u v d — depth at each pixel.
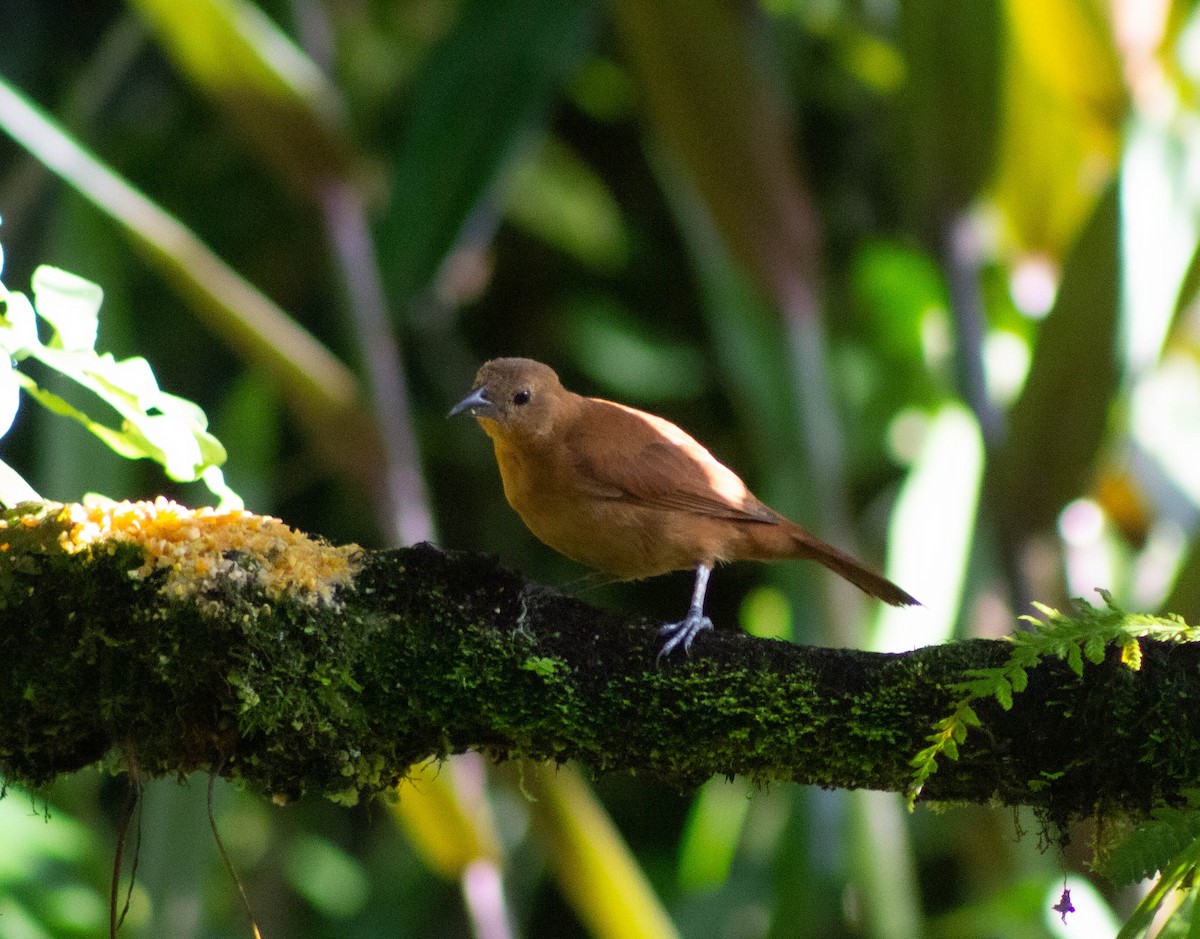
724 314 10.44
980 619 10.35
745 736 5.47
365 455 9.64
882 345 13.52
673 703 5.46
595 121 16.00
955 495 10.56
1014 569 9.91
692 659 5.49
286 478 14.20
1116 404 9.62
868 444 13.28
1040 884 9.59
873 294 13.37
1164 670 5.35
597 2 10.27
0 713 5.17
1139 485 11.62
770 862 11.85
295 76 9.50
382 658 5.29
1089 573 11.20
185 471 5.26
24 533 5.14
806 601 9.89
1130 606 10.88
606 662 5.46
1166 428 11.73
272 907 13.53
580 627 5.50
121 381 5.19
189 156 13.92
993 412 10.20
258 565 5.21
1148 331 9.83
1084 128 10.59
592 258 15.48
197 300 9.14
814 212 10.02
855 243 14.98
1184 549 10.48
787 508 9.96
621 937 9.08
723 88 9.62
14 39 13.89
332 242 9.95
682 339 15.48
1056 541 9.98
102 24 14.17
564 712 5.43
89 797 10.92
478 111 10.00
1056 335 9.55
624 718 5.46
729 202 9.88
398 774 5.51
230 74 9.48
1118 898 9.67
